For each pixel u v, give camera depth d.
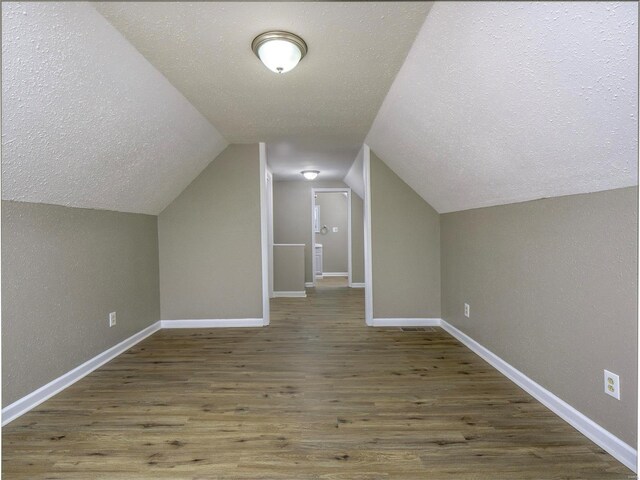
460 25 1.67
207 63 2.26
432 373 2.79
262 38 1.95
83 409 2.24
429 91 2.29
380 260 4.21
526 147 1.99
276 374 2.79
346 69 2.36
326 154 4.88
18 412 2.16
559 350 2.12
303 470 1.66
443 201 3.76
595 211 1.83
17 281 2.19
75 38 1.69
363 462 1.72
